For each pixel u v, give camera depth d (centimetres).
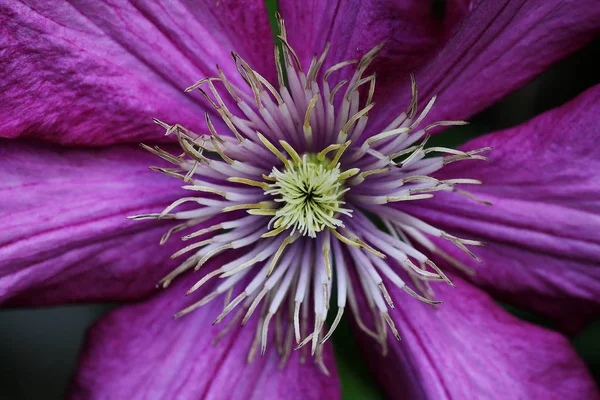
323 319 21
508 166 21
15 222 21
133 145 21
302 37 21
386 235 21
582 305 21
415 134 21
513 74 21
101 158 21
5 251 21
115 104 21
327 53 21
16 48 21
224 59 21
